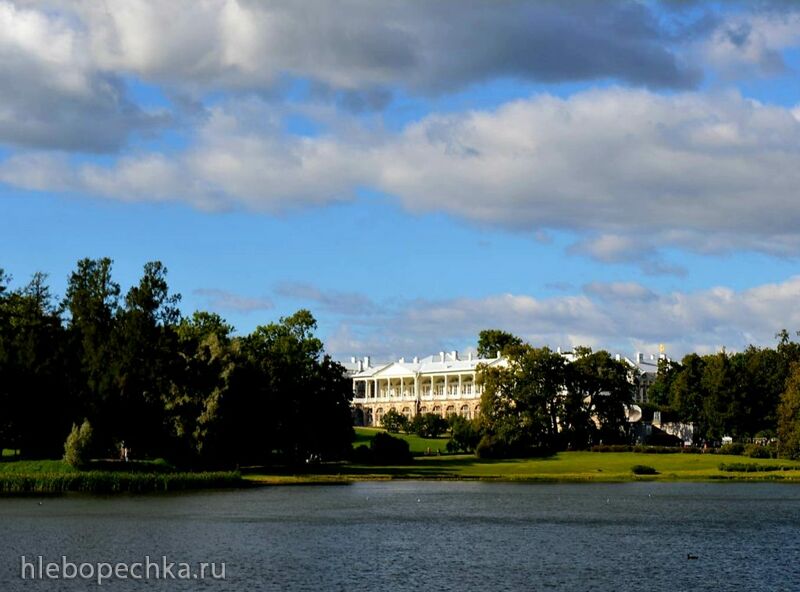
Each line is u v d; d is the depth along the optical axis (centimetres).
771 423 19225
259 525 7781
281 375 14400
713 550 6700
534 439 17250
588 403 18100
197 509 8906
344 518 8319
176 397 12269
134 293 12588
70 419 12194
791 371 17488
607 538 7238
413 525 7900
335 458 15862
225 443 12475
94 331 12581
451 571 5875
